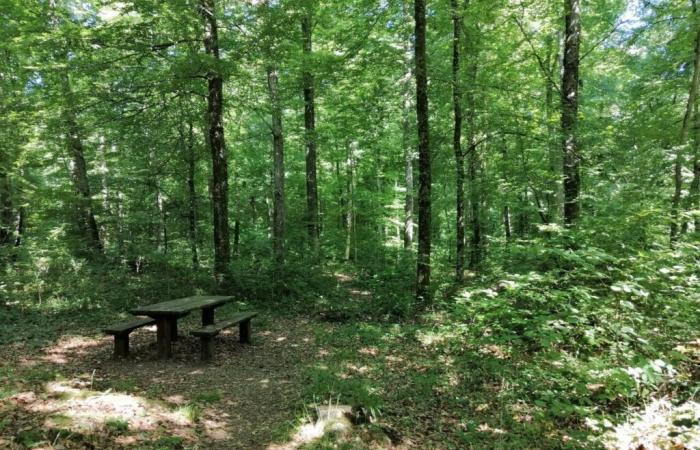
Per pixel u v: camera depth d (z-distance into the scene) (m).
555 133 10.16
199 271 13.04
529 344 6.21
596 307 5.55
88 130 11.85
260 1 10.59
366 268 14.65
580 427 4.52
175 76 10.10
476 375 6.07
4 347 6.95
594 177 10.93
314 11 11.84
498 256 9.46
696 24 10.03
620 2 13.02
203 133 15.48
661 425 3.88
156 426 4.24
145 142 13.30
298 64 12.26
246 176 21.11
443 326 8.46
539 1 11.87
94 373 5.87
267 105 13.02
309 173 16.30
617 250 6.72
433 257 16.80
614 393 4.53
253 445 4.11
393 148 20.36
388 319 9.65
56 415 4.01
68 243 12.68
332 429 4.25
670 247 6.90
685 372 4.84
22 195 13.06
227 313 9.95
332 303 10.95
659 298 5.71
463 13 10.88
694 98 10.33
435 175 14.84
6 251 10.63
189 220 15.16
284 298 11.09
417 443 4.28
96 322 8.90
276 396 5.45
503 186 12.47
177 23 10.31
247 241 16.03
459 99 11.83
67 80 11.31
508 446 4.14
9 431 3.73
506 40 13.62
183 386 5.63
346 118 14.43
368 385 5.63
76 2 13.82
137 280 12.37
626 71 14.98
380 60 10.99
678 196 10.46
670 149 10.45
